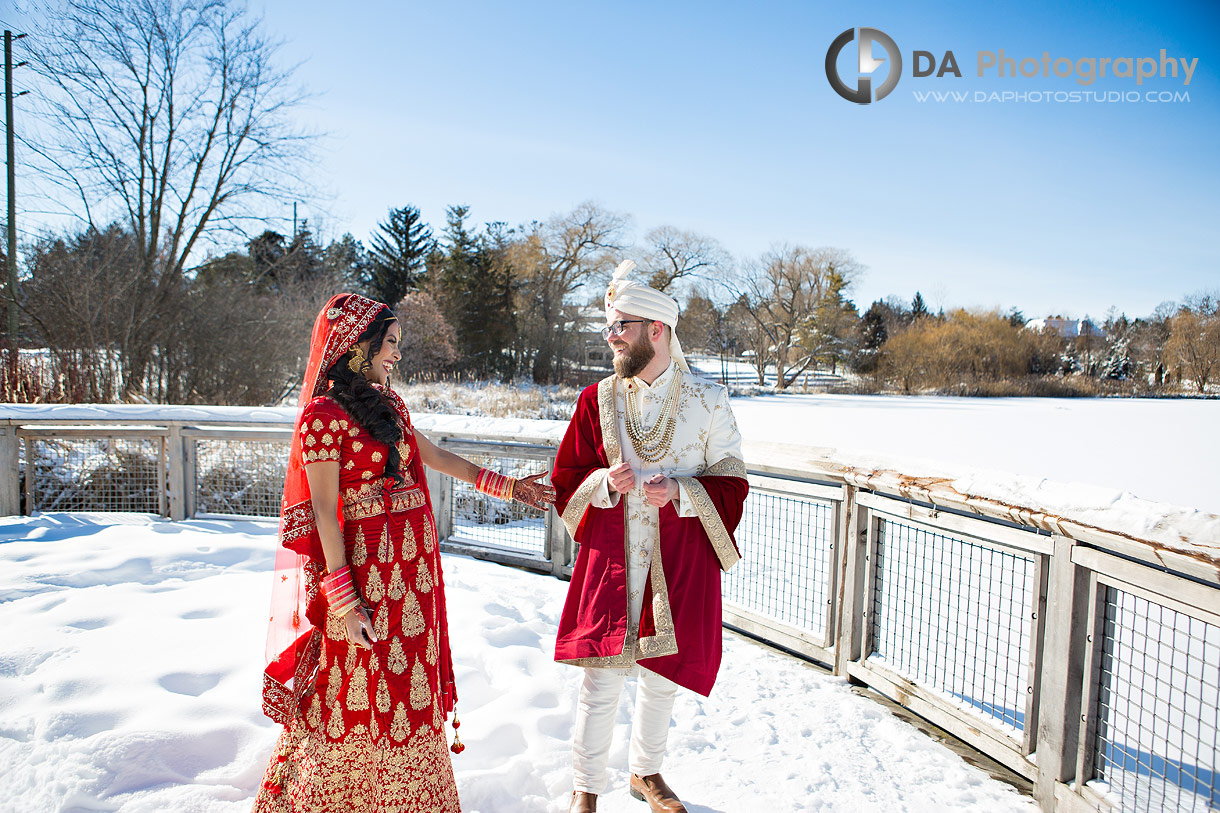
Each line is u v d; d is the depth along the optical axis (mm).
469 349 35000
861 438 15680
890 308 60031
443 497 5184
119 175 12883
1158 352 44781
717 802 2232
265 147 14180
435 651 1907
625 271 2256
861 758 2510
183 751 2219
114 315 11617
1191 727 2613
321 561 1812
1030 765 2307
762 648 3568
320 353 1848
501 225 39219
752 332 43469
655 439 2225
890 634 3443
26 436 5395
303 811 1764
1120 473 10875
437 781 1840
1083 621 2164
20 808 1951
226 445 5609
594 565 2213
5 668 2719
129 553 4293
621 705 2893
